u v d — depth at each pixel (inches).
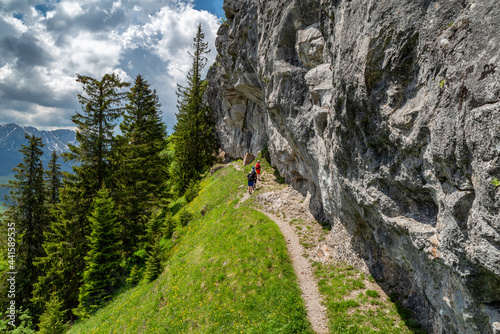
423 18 206.5
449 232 188.9
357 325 368.5
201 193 1294.3
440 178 202.1
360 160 319.3
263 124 1336.1
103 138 1074.7
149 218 1090.1
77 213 978.1
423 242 230.8
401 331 341.4
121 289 885.2
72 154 1018.1
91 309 828.0
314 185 727.7
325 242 585.0
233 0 1089.4
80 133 1045.8
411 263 298.5
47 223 1095.6
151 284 729.6
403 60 228.7
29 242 1059.3
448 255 192.7
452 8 182.1
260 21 769.6
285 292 457.4
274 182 1017.5
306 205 748.6
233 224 746.2
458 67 169.5
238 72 1079.0
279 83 636.1
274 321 405.4
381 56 245.6
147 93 1544.0
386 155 275.7
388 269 426.0
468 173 169.2
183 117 1824.6
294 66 594.2
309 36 512.1
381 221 319.9
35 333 874.1
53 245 925.8
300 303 430.3
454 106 172.9
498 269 147.4
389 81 245.9
